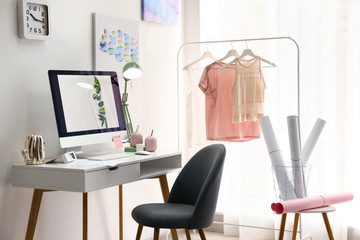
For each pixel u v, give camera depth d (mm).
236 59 3842
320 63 3971
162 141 4215
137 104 3898
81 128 3021
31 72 2973
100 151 3484
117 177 2877
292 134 3105
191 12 4520
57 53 3146
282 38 3752
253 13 4188
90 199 3447
